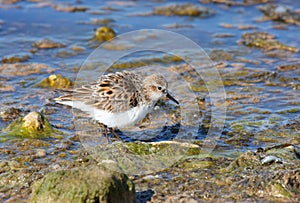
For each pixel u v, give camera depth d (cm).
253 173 1819
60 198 1552
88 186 1549
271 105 2509
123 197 1593
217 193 1723
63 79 2722
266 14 3744
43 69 2886
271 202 1662
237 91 2675
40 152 2034
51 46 3170
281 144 2122
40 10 3706
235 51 3170
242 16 3712
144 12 3734
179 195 1716
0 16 3566
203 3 3894
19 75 2806
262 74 2869
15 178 1847
